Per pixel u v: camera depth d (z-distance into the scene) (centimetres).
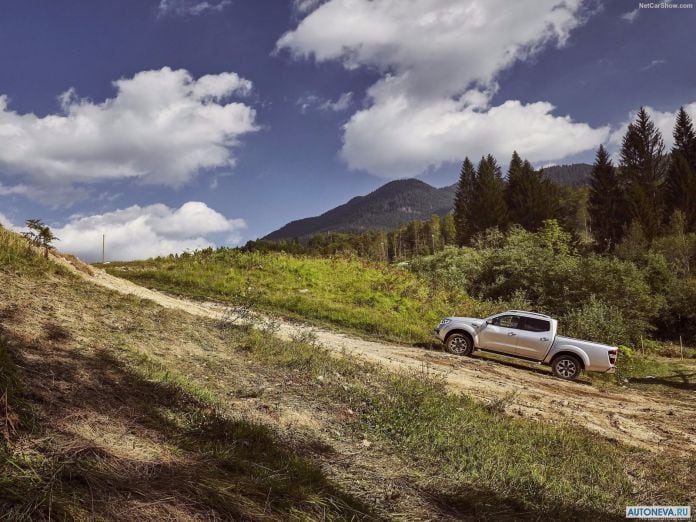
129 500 303
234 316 1187
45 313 670
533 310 2619
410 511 452
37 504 263
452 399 852
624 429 906
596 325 2167
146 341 718
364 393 758
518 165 10181
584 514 516
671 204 8088
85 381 470
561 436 753
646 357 2489
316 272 2366
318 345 1110
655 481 646
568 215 10856
